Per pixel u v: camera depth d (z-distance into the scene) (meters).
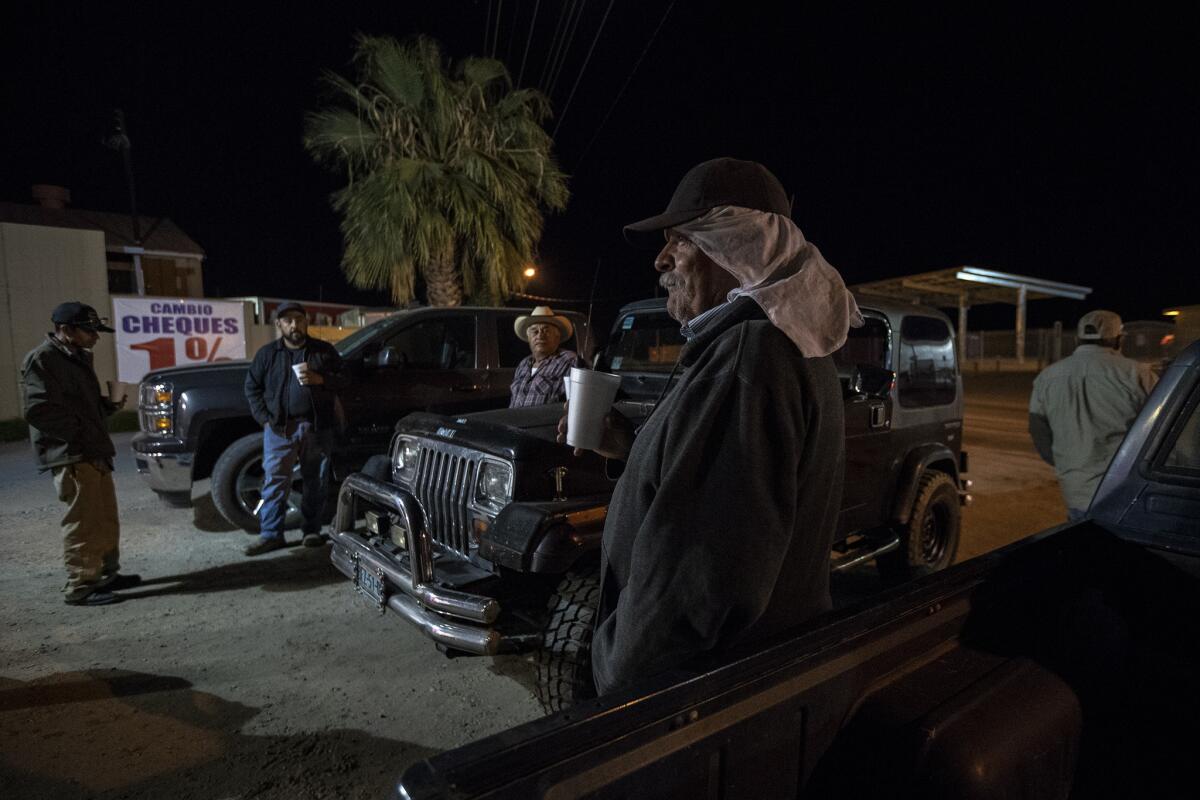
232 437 5.72
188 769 2.62
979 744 1.13
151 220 21.22
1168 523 1.87
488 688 3.25
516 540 2.59
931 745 1.10
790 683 1.05
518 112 10.80
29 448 9.52
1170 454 1.92
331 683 3.29
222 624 3.94
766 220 1.14
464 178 10.06
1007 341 30.09
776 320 1.05
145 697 3.14
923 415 4.34
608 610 1.25
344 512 3.34
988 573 1.53
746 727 0.99
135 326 12.45
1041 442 3.81
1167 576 1.87
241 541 5.43
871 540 4.15
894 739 1.13
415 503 2.77
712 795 0.96
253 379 5.00
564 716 0.82
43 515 6.13
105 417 4.34
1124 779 1.55
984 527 5.86
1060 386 3.63
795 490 1.03
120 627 3.89
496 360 6.26
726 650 1.01
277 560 4.99
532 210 10.95
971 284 21.39
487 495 2.96
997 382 22.34
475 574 2.88
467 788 0.73
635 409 3.81
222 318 13.21
